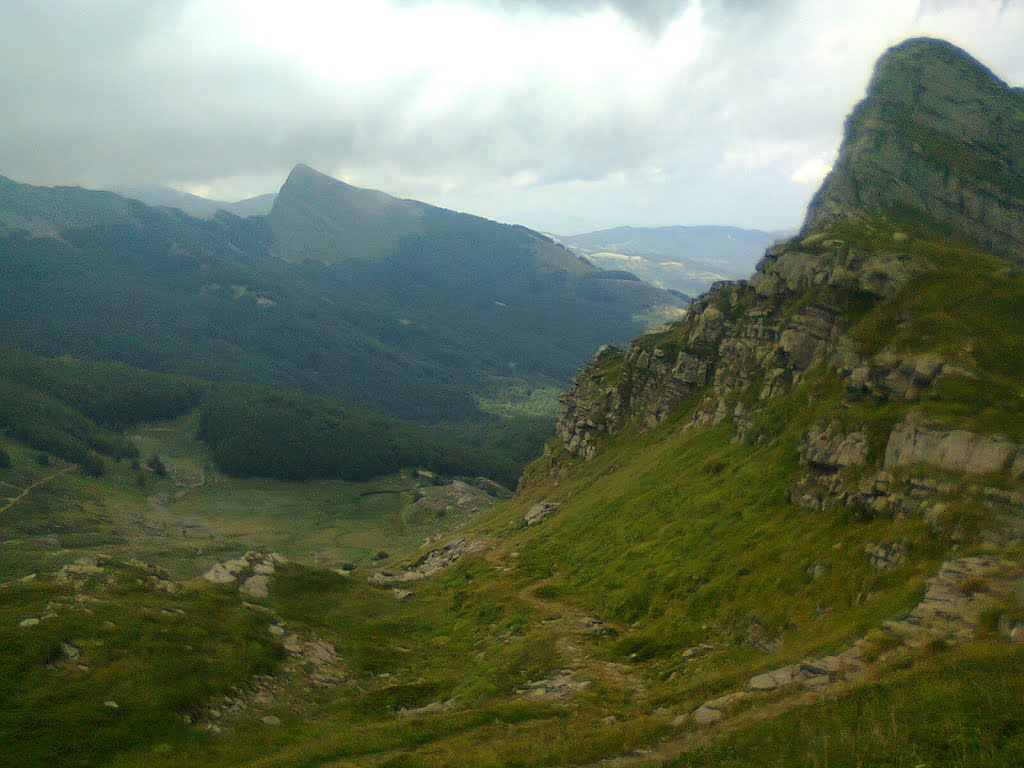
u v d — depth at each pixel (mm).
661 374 139750
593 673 48594
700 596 55750
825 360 82000
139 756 36094
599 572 73312
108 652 43031
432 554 132625
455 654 62312
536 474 180000
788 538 56156
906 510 48250
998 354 60156
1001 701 25281
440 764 33406
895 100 141750
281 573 74375
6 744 34000
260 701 45562
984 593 34969
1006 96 141625
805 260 99500
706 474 82188
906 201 122312
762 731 29984
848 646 36250
